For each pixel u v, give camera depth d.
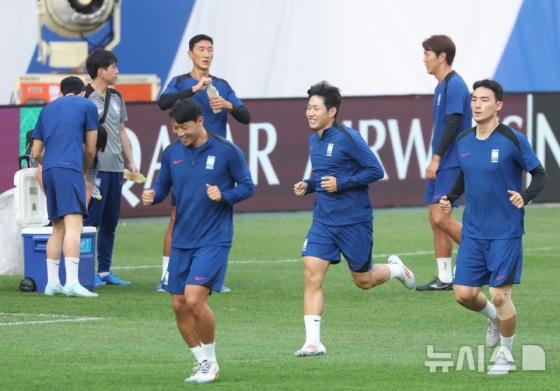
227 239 26.72
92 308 37.88
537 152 71.12
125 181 63.03
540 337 33.38
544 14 81.56
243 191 26.62
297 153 67.00
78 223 39.88
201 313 26.05
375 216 67.75
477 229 28.66
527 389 25.84
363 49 79.12
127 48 73.69
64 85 40.41
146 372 27.44
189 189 26.62
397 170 69.19
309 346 29.98
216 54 76.25
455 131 42.72
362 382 26.44
